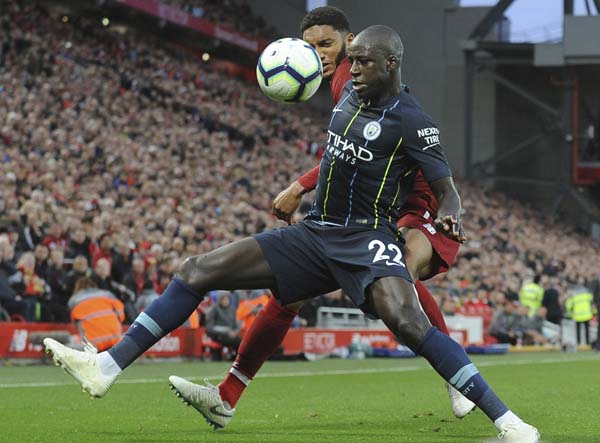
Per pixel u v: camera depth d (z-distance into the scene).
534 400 20.70
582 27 96.06
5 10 73.88
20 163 47.03
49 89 63.75
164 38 98.56
